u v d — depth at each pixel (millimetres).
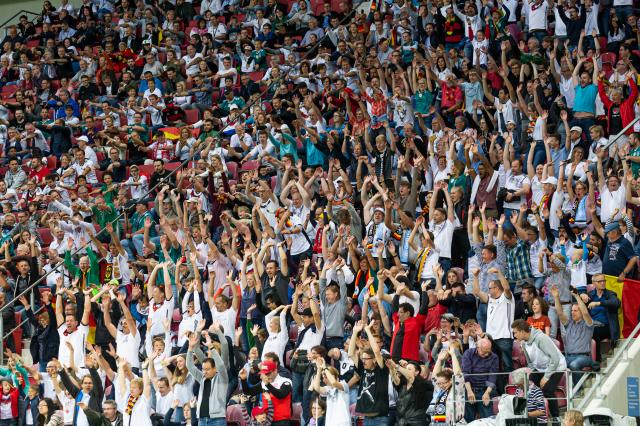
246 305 64625
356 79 85812
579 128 70500
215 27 102625
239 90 91750
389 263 65625
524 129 74562
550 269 58906
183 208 78000
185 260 71500
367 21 92625
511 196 68062
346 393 52344
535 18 82875
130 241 76438
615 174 66125
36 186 88000
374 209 67562
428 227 68250
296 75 89812
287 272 64125
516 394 47500
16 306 75125
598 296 56875
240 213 73188
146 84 97625
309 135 79375
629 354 52406
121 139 91562
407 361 52500
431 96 80250
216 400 55188
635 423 45344
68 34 111938
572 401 47906
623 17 82375
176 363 59781
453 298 58188
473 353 52094
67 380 61125
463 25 86062
